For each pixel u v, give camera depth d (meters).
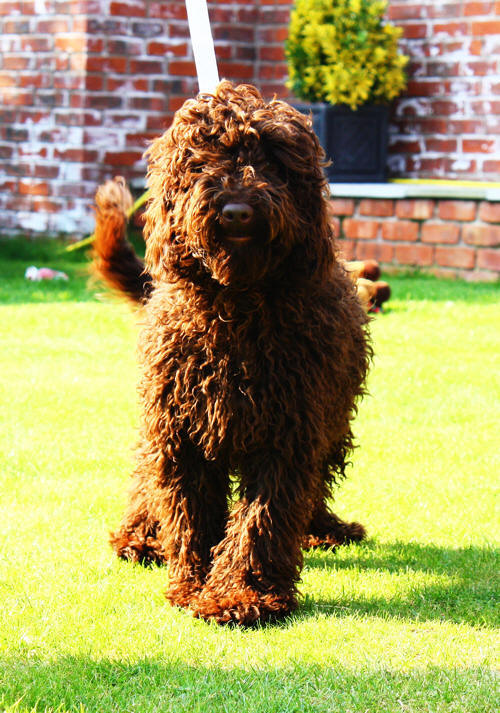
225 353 3.73
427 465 5.58
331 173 12.28
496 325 9.09
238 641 3.51
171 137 3.69
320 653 3.37
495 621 3.70
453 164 12.61
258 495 3.84
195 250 3.56
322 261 3.68
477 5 12.18
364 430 6.17
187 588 3.93
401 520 4.84
